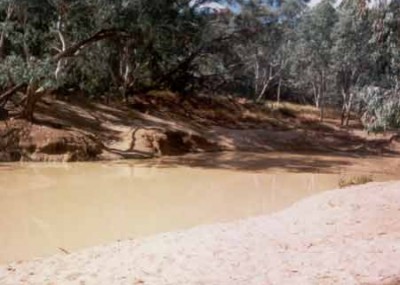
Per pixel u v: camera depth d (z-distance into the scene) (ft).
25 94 98.78
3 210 49.16
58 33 91.56
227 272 26.55
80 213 48.85
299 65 179.63
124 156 92.32
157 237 36.09
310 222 40.83
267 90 205.67
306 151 124.26
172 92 153.99
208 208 52.65
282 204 55.47
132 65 135.13
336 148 131.85
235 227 39.42
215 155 105.09
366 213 42.60
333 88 189.37
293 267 27.25
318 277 25.29
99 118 112.98
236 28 153.48
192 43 132.05
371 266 27.07
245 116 162.09
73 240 39.32
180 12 115.85
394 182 58.03
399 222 39.78
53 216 47.21
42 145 84.17
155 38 99.35
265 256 29.76
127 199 56.49
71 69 109.91
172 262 28.68
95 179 69.72
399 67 79.97
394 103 76.43
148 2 92.12
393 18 68.95
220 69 173.27
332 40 167.84
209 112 154.20
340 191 51.80
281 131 143.33
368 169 93.86
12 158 81.76
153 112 133.90
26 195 56.95
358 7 72.84
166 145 101.14
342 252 30.30
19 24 89.56
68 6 88.69
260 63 198.90
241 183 70.49
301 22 172.65
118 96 134.00
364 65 159.74
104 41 109.60
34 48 100.78
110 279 25.67
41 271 27.45
